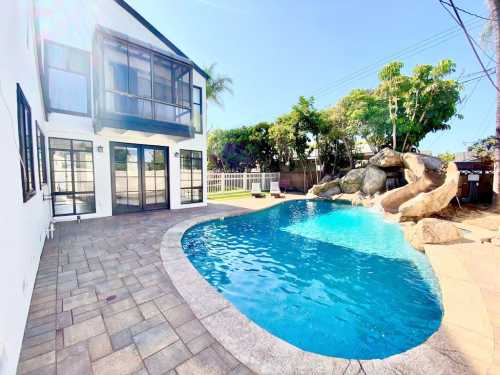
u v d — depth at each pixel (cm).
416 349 184
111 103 621
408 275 393
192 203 920
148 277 309
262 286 358
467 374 158
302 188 1695
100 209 695
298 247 532
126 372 161
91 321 216
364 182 1184
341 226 724
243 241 572
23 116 280
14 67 229
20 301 185
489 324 213
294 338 250
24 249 220
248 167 2075
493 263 362
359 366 167
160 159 828
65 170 635
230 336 197
